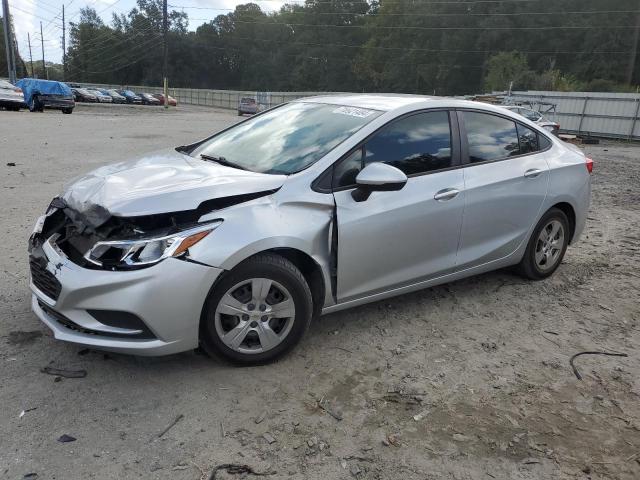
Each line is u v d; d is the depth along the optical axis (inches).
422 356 147.5
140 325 121.6
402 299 182.9
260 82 4384.8
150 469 102.9
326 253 141.8
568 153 205.8
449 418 122.2
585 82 2625.5
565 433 119.3
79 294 120.0
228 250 124.7
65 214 137.6
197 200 126.6
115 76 4571.9
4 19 1674.5
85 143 589.3
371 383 133.7
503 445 114.3
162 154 173.5
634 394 134.9
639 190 438.0
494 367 144.0
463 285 197.6
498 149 182.1
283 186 137.0
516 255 191.2
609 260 236.4
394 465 107.3
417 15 3159.5
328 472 104.6
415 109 162.9
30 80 1230.9
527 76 2257.6
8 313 158.6
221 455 107.4
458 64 3065.9
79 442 108.7
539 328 167.6
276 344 137.4
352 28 3858.3
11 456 104.0
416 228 155.9
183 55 4441.4
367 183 135.8
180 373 133.4
